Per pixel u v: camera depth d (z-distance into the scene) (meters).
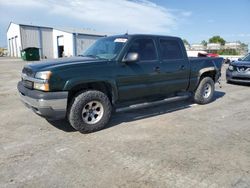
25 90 4.42
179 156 3.61
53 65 4.27
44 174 3.10
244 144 4.10
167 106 6.67
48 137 4.35
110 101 4.93
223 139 4.31
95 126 4.60
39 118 5.47
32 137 4.35
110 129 4.79
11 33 47.09
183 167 3.29
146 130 4.74
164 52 5.66
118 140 4.22
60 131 4.66
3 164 3.35
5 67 20.38
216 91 9.28
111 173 3.12
